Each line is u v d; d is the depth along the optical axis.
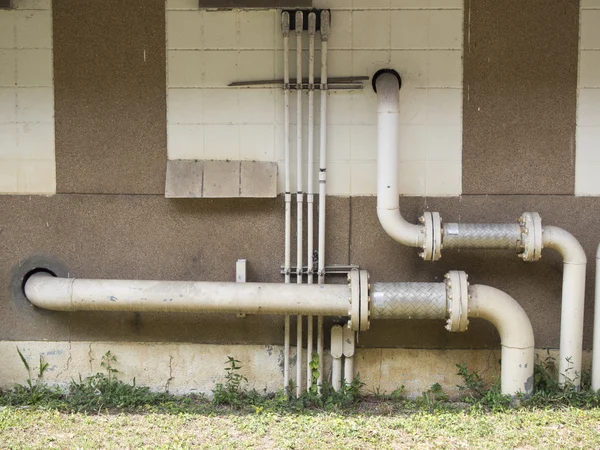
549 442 4.89
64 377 5.98
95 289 5.62
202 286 5.61
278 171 5.87
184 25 5.81
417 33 5.76
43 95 5.87
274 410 5.58
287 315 5.86
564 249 5.57
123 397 5.73
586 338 5.89
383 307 5.48
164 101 5.86
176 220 5.93
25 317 5.98
